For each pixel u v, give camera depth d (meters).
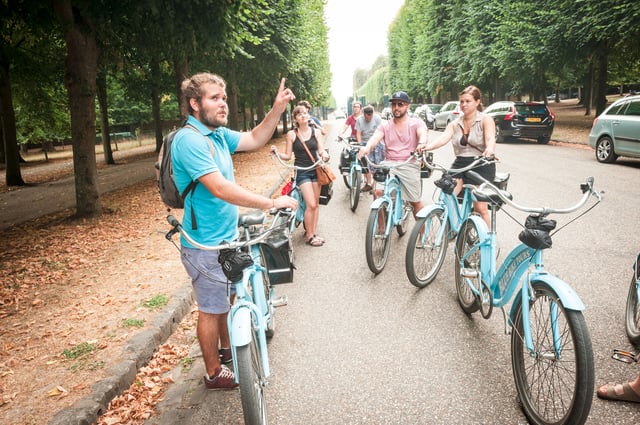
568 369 2.65
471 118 4.75
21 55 13.98
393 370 3.19
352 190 8.17
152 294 4.57
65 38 8.35
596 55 20.33
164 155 2.59
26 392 3.05
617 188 8.45
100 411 2.87
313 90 32.97
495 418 2.66
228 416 2.82
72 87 8.51
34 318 4.30
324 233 6.79
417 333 3.69
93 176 8.80
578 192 8.26
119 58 11.89
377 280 4.86
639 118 10.55
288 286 4.83
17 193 14.56
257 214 2.74
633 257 4.98
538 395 2.58
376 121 8.08
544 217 2.66
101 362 3.33
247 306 2.51
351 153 8.03
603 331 3.50
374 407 2.81
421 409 2.77
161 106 44.00
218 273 2.73
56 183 16.64
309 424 2.69
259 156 18.30
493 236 3.35
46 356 3.52
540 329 2.63
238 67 17.20
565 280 4.49
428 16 36.81
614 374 2.97
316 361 3.36
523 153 14.30
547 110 16.81
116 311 4.23
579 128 21.05
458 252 4.03
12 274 5.73
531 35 20.36
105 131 22.62
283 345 3.62
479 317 3.93
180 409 2.91
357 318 4.01
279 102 2.92
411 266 4.38
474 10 27.20
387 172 4.96
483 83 33.25
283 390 3.03
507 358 3.27
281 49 17.38
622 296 4.07
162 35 9.30
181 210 8.88
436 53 36.78
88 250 6.52
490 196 3.24
